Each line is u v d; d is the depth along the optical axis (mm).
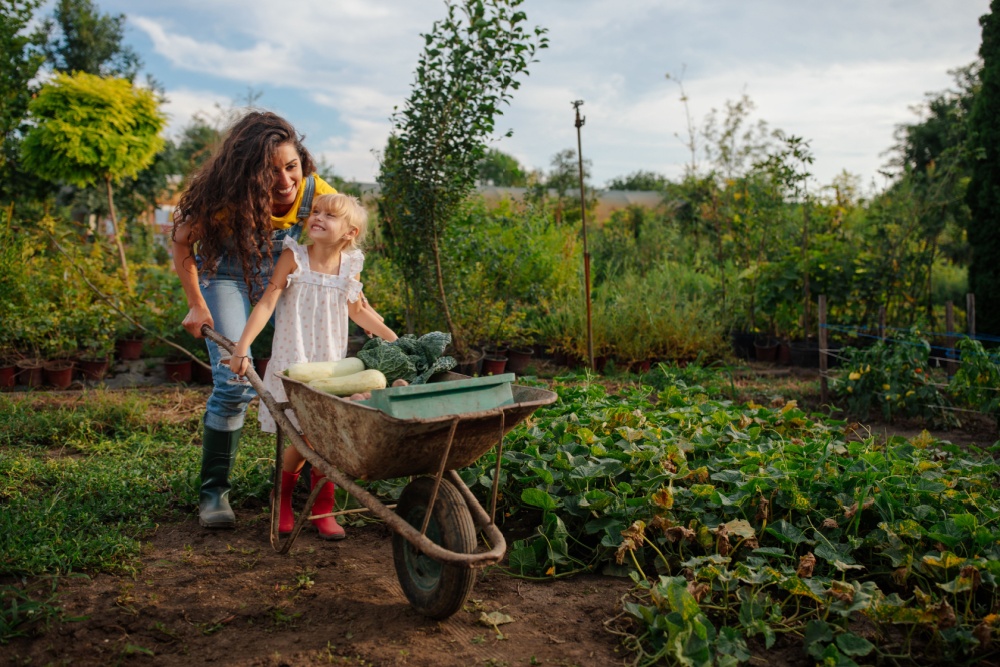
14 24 10125
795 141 8898
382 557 3217
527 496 3133
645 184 33406
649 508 3107
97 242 9234
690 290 9945
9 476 3906
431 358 3049
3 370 6672
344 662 2338
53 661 2305
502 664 2338
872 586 2562
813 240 9914
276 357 3244
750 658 2363
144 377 7367
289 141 3299
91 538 3152
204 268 3326
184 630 2527
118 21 17016
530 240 8906
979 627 2307
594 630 2566
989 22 9000
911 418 6043
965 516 2828
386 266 8586
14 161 11242
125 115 9883
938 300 9945
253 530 3465
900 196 9570
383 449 2387
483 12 6512
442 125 6754
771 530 2902
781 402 5219
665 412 4309
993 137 8773
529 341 8523
